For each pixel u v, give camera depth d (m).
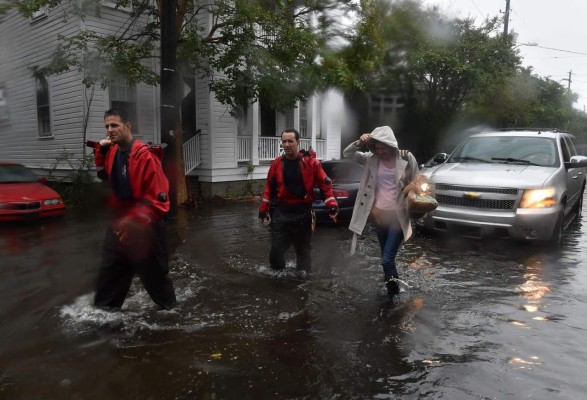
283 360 3.17
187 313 4.03
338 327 3.76
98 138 12.48
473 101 17.89
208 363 3.12
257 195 14.40
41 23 13.48
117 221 3.87
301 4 12.23
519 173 6.75
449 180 6.89
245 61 11.35
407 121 17.70
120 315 3.95
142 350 3.30
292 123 16.23
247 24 10.96
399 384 2.87
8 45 14.87
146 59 12.91
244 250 6.59
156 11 11.39
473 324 3.83
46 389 2.79
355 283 4.97
